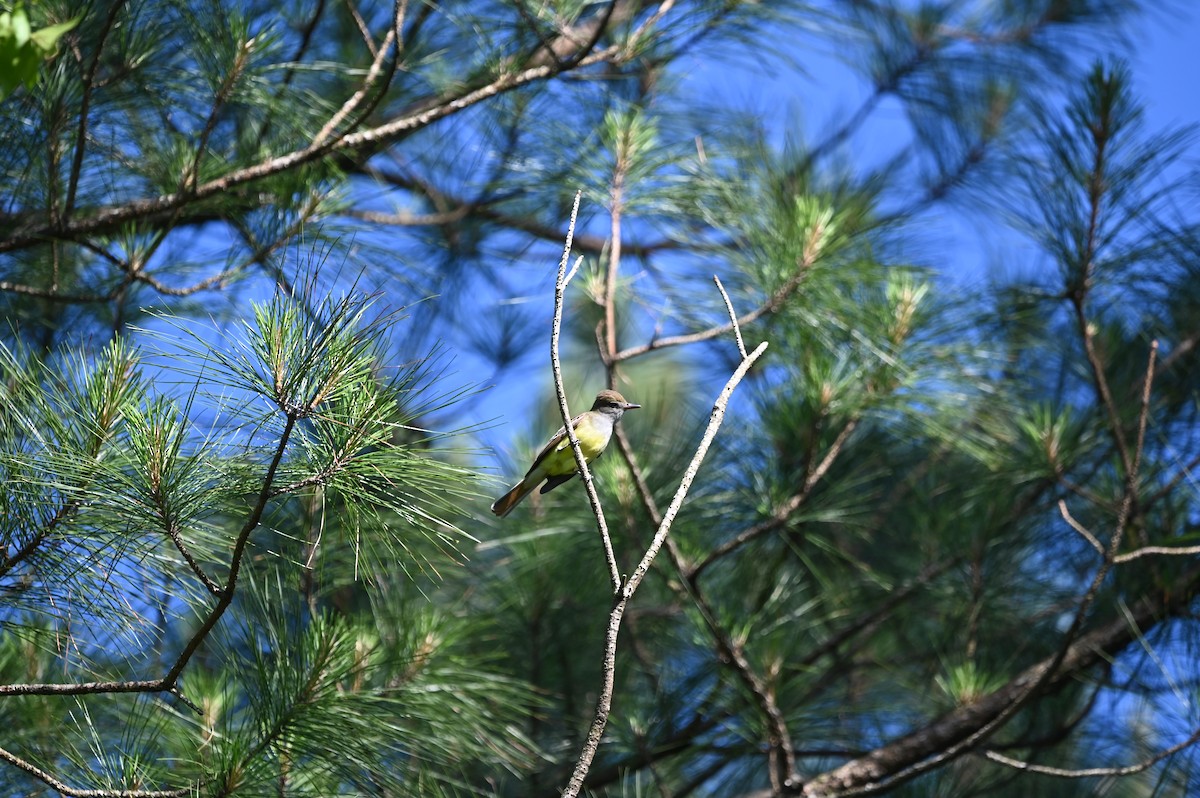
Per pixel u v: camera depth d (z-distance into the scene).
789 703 7.75
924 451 9.17
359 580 6.71
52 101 6.12
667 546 7.11
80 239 6.52
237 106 7.28
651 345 7.22
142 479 4.36
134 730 5.70
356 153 7.05
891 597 8.55
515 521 8.40
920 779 8.07
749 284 7.52
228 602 4.44
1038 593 8.28
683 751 7.89
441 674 6.04
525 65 7.24
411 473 4.54
